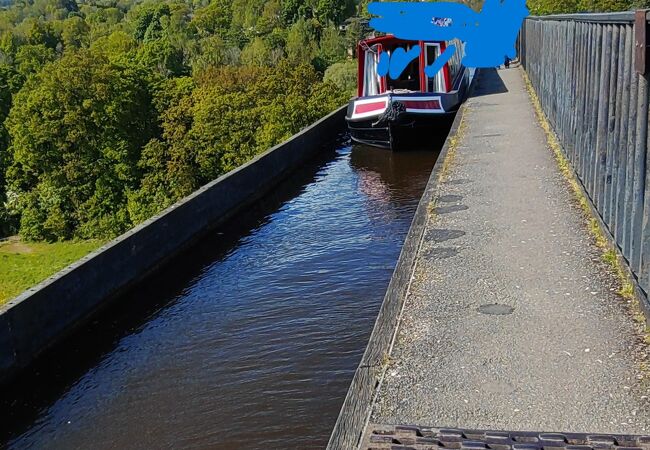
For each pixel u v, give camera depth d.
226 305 8.73
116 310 8.83
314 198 13.82
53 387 7.14
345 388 6.49
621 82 5.84
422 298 5.91
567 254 6.52
